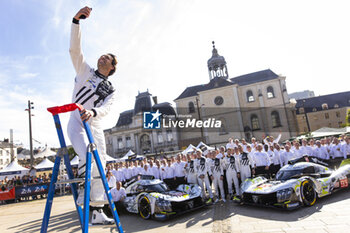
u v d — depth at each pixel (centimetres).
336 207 596
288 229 477
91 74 222
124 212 843
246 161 899
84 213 152
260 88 4678
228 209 738
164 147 4884
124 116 5719
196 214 714
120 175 1288
